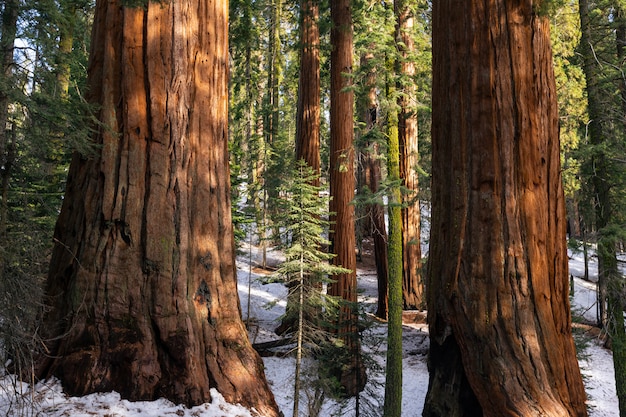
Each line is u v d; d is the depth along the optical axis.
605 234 10.59
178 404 6.43
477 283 5.75
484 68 5.97
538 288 5.65
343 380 10.84
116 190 7.15
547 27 6.19
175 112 7.59
